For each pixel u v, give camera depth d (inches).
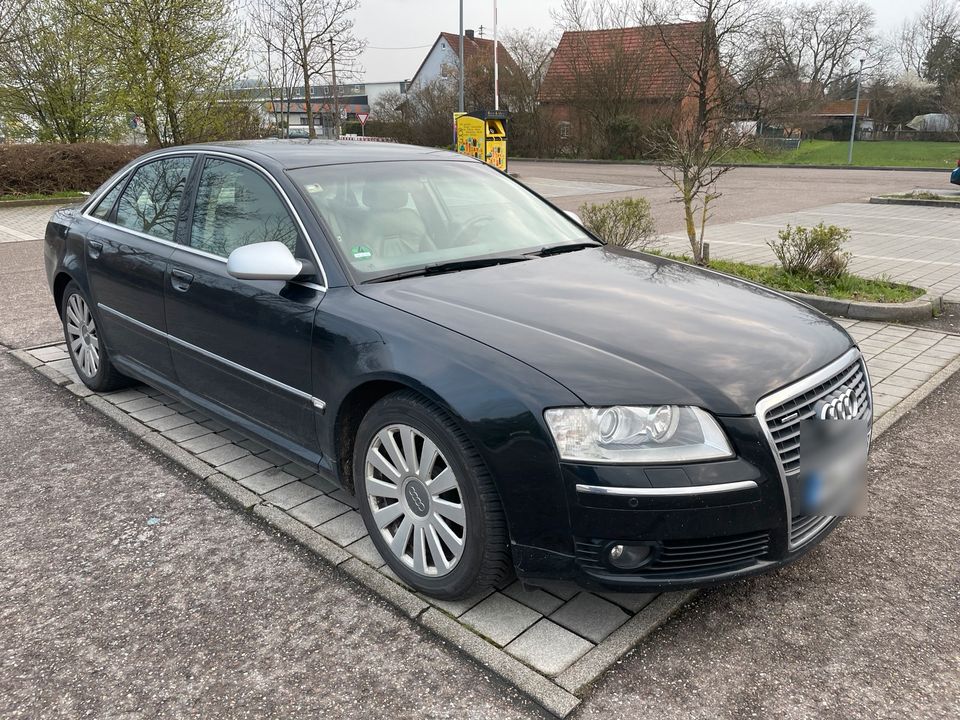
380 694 90.7
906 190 801.6
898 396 183.0
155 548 122.8
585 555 92.0
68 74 839.1
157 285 151.6
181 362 151.0
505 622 102.3
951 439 161.2
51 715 88.0
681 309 112.7
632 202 324.2
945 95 1861.5
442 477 101.0
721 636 100.0
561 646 97.5
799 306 123.8
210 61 741.3
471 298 112.9
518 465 91.9
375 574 113.3
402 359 102.3
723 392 92.5
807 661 95.3
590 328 103.4
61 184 693.9
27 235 484.7
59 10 784.9
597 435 89.3
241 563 118.3
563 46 1501.0
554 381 92.2
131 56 701.9
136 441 164.7
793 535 98.2
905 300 260.4
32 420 176.7
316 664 95.8
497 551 97.7
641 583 91.4
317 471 125.2
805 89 1425.9
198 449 158.4
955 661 95.1
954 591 109.3
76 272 180.5
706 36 647.8
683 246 413.4
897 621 102.9
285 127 862.5
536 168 1242.0
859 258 373.1
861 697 89.3
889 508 133.1
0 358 223.0
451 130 1624.0
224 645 99.7
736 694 89.9
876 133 1920.5
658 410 89.4
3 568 117.4
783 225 514.0
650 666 94.5
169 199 158.4
